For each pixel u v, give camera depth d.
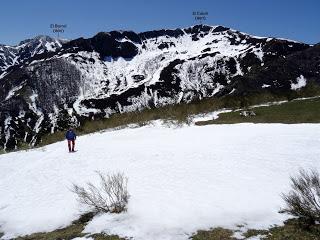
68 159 20.39
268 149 17.70
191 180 13.76
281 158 15.85
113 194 12.70
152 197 12.16
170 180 13.98
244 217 10.25
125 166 17.03
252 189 12.29
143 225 10.11
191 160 16.72
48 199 13.87
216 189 12.53
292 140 19.31
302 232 9.15
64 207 12.62
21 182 17.06
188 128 28.52
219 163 15.80
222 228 9.67
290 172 13.84
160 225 10.02
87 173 16.78
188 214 10.58
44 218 11.98
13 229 11.53
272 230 9.42
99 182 14.90
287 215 10.18
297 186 10.38
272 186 12.45
